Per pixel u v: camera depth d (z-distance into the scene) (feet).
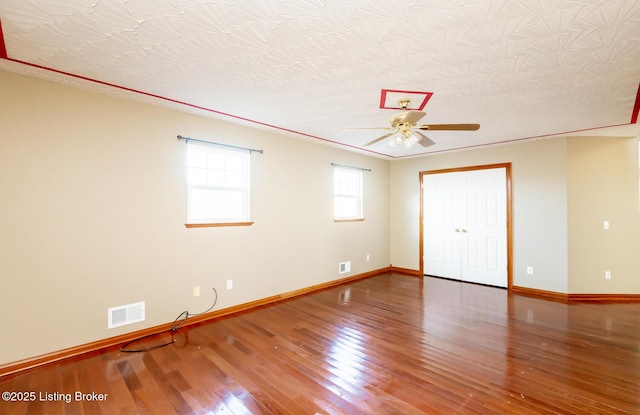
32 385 7.15
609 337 9.76
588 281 14.03
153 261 10.12
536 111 10.44
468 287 16.10
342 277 17.12
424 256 19.02
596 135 13.83
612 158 14.07
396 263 20.31
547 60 6.93
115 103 9.37
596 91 8.68
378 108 10.28
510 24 5.59
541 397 6.64
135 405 6.41
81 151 8.77
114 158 9.34
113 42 6.29
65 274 8.49
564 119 11.35
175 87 8.63
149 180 10.05
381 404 6.42
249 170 12.75
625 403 6.44
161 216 10.31
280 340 9.57
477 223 16.83
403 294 14.83
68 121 8.55
